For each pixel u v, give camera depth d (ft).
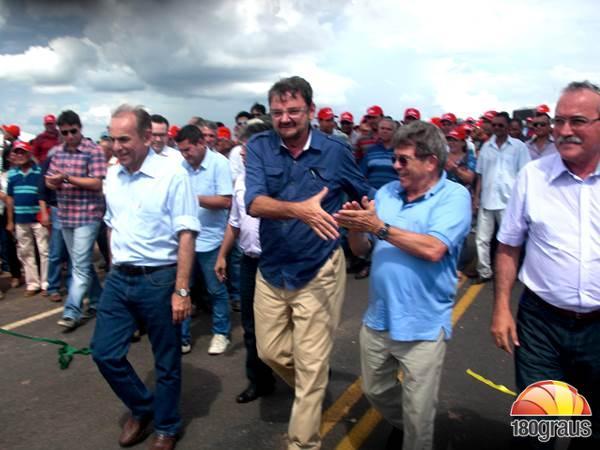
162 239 8.73
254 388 11.00
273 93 8.07
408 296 7.29
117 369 9.02
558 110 6.52
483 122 27.99
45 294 19.16
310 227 7.98
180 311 8.74
